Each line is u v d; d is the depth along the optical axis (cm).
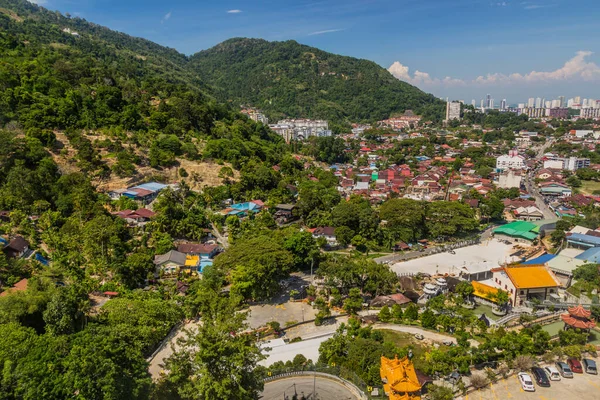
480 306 10331
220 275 10238
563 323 9325
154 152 17850
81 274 9712
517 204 19338
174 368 5403
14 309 6525
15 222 11069
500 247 14788
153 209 14625
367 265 10862
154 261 11288
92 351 5166
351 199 18975
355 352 7262
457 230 16225
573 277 11488
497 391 6631
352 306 9500
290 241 12319
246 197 17788
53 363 5191
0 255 8931
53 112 17362
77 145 16125
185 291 10081
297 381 6888
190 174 18162
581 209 18488
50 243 10738
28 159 14162
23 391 4794
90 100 19188
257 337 8325
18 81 18012
